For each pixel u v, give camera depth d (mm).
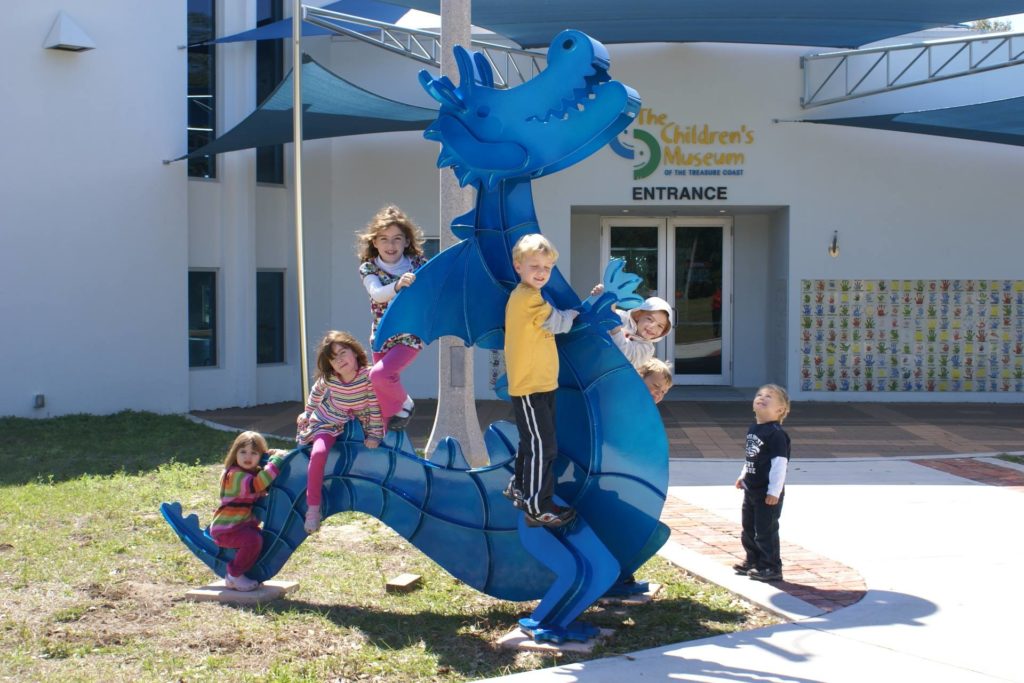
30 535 7625
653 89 17453
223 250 16750
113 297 14938
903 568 6836
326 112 14383
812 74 17375
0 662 5035
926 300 17531
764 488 6492
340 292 18125
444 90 5469
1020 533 7879
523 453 5406
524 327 5277
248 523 6320
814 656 5129
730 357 19844
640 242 19875
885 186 17453
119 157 14961
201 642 5398
